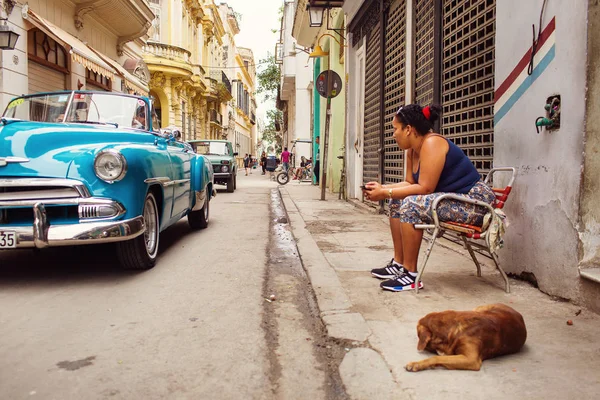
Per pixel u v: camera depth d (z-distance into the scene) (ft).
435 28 20.68
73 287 14.37
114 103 19.30
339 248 19.34
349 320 11.00
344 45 41.50
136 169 14.76
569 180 11.63
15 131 14.40
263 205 39.52
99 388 8.21
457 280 14.14
